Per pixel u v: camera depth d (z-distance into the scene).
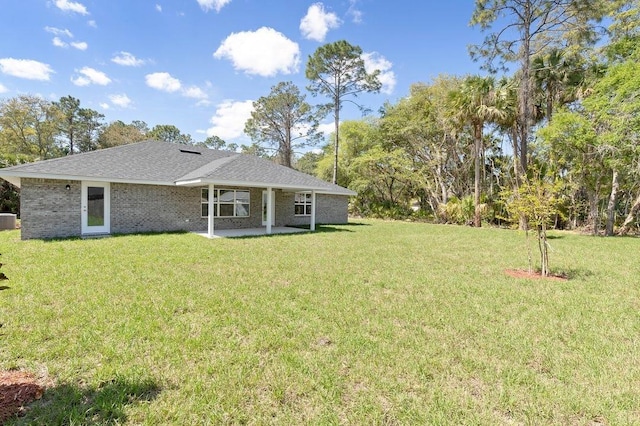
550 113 19.42
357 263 8.12
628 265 8.51
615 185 16.69
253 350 3.48
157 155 16.19
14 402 2.54
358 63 26.20
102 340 3.62
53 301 4.82
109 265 7.21
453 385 2.91
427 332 4.04
